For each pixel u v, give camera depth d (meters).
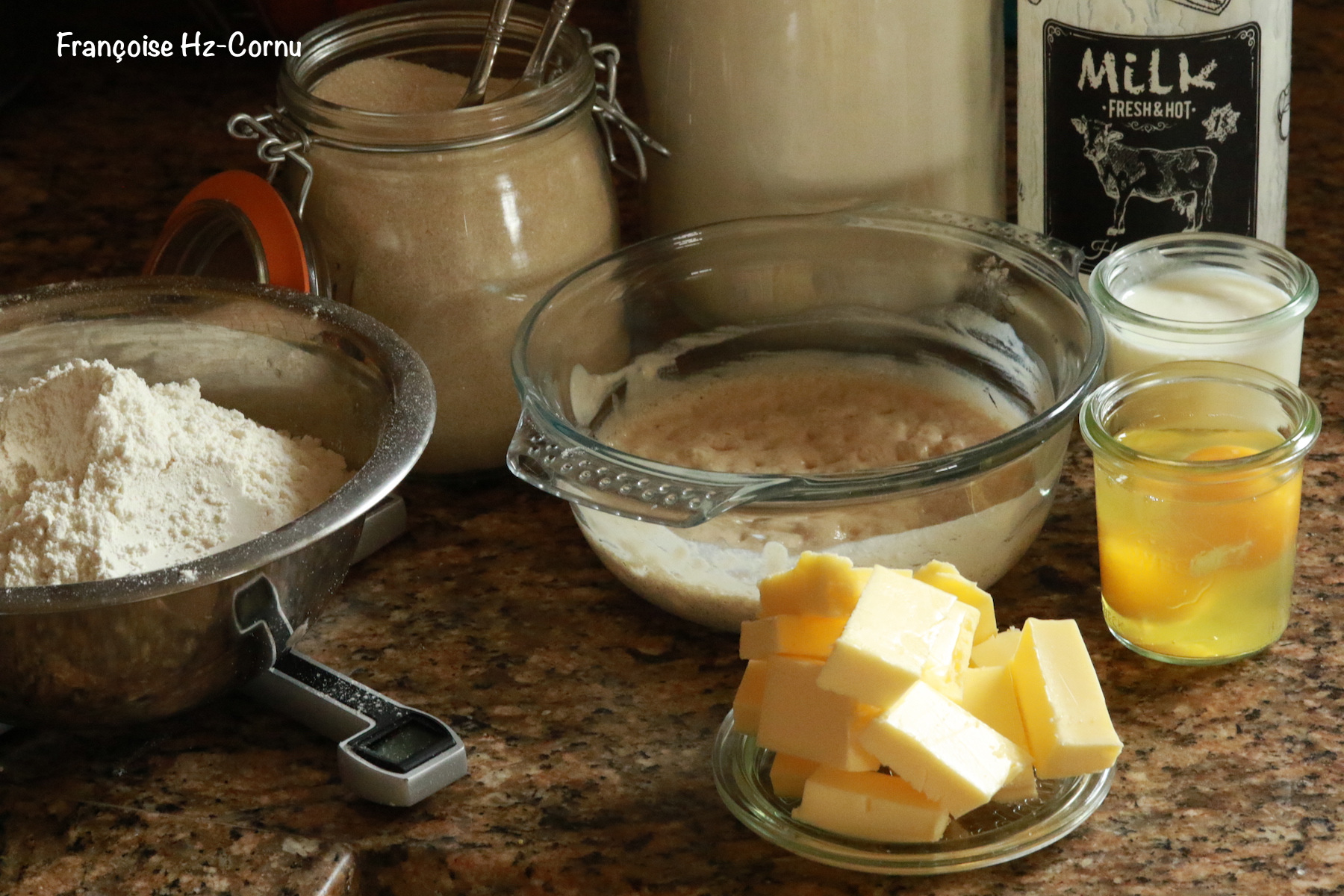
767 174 0.85
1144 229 0.86
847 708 0.60
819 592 0.62
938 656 0.61
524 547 0.83
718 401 0.87
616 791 0.67
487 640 0.77
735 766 0.66
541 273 0.82
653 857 0.63
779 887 0.61
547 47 0.82
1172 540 0.67
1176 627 0.69
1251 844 0.61
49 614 0.60
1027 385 0.83
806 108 0.83
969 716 0.61
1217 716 0.68
